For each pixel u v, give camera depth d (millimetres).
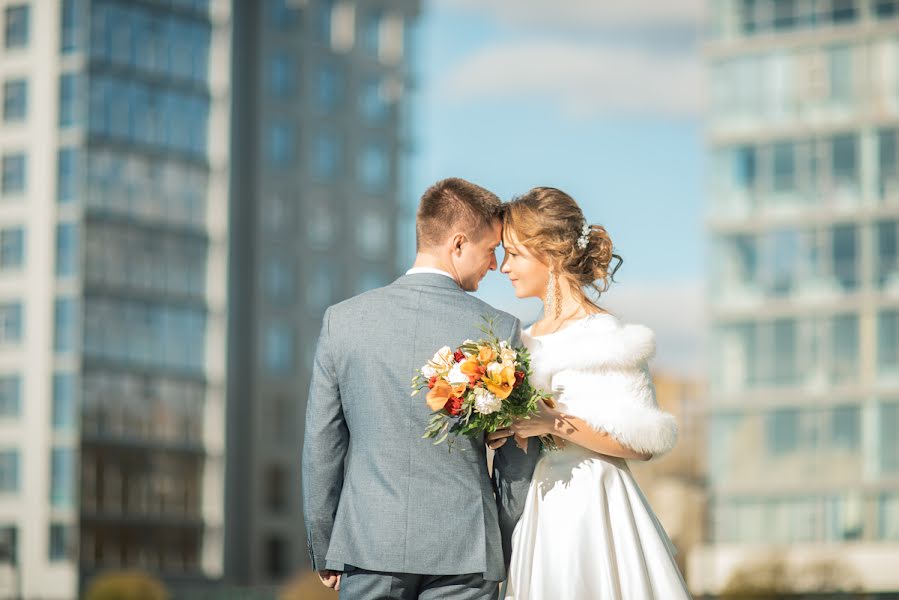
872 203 39750
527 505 4602
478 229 4520
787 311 40219
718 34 41938
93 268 56281
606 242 4816
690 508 39656
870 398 39000
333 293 66438
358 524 4293
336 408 4418
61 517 54250
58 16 57406
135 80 58562
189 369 59125
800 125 40688
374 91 69562
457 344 4340
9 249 57125
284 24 66250
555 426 4461
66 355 55344
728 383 40562
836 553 38375
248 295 62906
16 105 57812
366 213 68375
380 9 70062
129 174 58031
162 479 57375
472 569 4250
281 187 65062
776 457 39719
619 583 4523
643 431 4449
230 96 62219
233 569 60031
